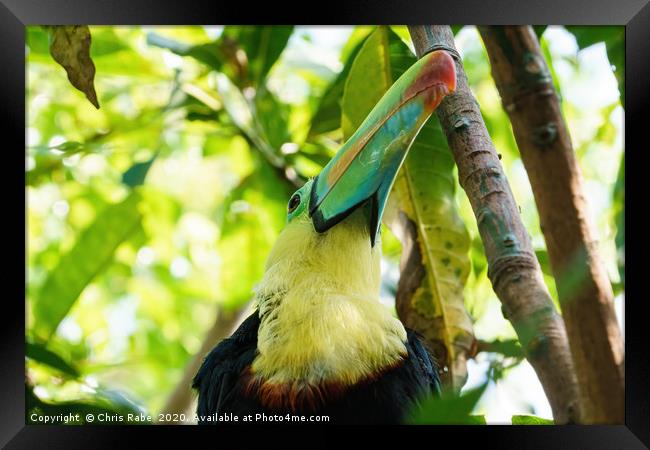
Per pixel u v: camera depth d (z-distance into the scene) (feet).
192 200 29.35
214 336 23.68
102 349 29.48
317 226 16.16
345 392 14.66
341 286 15.99
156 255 29.96
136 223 22.38
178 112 23.56
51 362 16.15
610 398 11.19
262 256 24.29
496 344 16.71
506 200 11.73
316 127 21.94
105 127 25.99
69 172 27.84
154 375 29.58
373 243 16.22
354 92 17.20
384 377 14.87
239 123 23.20
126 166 27.58
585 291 11.88
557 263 12.57
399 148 14.90
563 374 11.04
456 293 17.35
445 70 12.81
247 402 14.90
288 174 22.77
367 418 14.57
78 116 26.05
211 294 30.63
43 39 21.16
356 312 15.29
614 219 17.57
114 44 23.76
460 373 16.93
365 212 16.16
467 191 12.02
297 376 14.76
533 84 13.48
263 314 15.78
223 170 28.73
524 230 11.64
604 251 17.26
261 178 23.27
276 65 25.62
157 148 23.09
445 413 9.92
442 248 17.43
